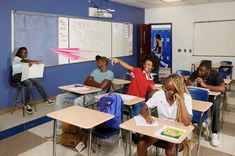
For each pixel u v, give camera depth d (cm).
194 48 807
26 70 439
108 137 257
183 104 216
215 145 318
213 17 762
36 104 504
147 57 332
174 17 826
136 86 327
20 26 461
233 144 327
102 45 680
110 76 397
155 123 212
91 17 636
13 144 315
